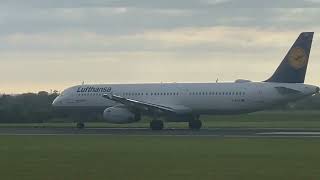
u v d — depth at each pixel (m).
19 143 122.56
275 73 176.62
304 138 133.75
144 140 129.38
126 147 109.50
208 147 108.62
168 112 182.62
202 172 72.00
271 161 83.75
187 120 188.00
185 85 184.00
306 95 172.25
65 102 197.25
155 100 185.88
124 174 70.69
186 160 85.44
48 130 182.12
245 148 106.06
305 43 173.75
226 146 110.81
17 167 77.56
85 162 83.38
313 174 69.50
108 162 83.38
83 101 195.50
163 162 82.88
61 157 90.56
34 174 70.62
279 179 65.81
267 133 155.00
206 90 180.25
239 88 177.38
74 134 157.38
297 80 174.38
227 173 70.94
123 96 190.25
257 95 175.12
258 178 66.62
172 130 177.50
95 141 127.12
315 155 92.50
